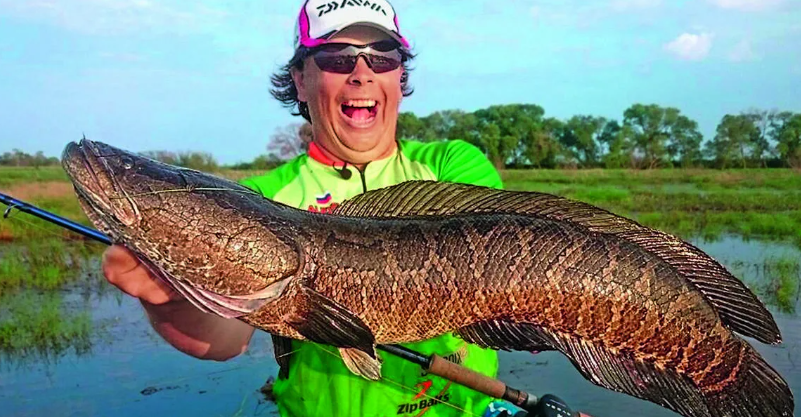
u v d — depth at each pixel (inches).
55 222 32.9
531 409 38.9
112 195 31.7
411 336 34.1
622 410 67.7
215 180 33.5
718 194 300.4
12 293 109.2
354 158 42.0
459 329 34.3
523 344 34.3
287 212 33.8
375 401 38.4
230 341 37.5
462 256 33.3
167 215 31.6
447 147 42.8
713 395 35.1
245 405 66.8
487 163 42.5
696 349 34.4
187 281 32.2
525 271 33.2
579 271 33.3
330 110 41.0
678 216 209.2
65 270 124.8
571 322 33.8
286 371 39.4
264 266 32.1
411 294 33.3
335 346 32.5
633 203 260.7
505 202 35.1
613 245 34.0
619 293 33.5
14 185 244.8
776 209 235.0
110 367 77.0
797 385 70.5
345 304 33.2
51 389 70.6
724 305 34.9
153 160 33.5
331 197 41.6
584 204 34.7
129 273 32.4
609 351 34.4
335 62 40.2
